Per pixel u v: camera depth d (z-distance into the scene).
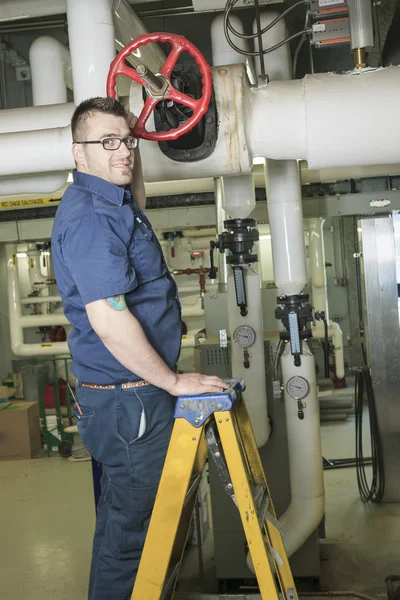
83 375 1.94
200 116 2.11
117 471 1.93
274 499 3.54
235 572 3.53
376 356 4.65
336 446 6.18
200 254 8.15
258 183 5.64
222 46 3.67
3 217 6.65
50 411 7.50
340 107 2.33
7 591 3.60
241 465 1.77
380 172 5.16
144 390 1.89
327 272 9.10
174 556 2.10
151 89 2.07
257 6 2.60
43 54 3.92
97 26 2.57
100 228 1.76
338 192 5.57
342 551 3.87
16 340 8.06
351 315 9.05
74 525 4.53
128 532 1.95
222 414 1.76
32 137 2.50
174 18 4.34
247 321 3.49
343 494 4.86
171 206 6.38
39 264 8.27
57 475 5.80
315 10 2.67
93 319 1.74
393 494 4.63
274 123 2.37
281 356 3.38
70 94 5.06
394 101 2.31
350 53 4.73
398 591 3.12
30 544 4.25
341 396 7.33
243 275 3.47
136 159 2.28
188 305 8.27
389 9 3.65
